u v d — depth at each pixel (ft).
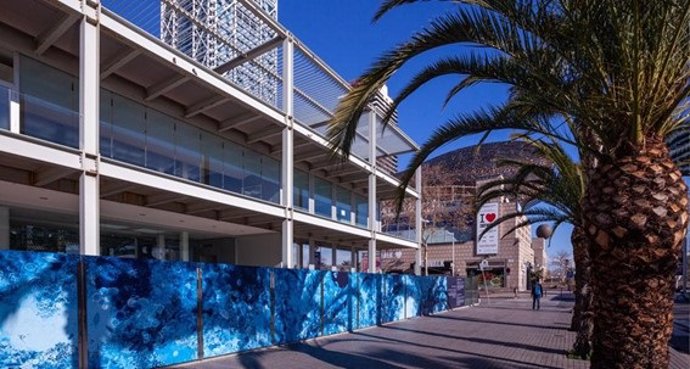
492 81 19.81
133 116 51.85
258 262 79.51
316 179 85.15
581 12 15.79
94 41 37.91
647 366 15.60
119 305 27.73
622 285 15.80
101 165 38.63
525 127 21.49
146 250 71.15
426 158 25.07
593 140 21.29
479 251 167.94
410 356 35.37
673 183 15.64
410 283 70.49
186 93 54.29
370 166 81.46
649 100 15.57
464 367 31.42
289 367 30.91
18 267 23.04
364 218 102.78
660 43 15.14
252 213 59.77
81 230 36.40
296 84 67.10
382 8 19.63
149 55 44.16
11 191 44.01
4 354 22.25
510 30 17.81
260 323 38.52
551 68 17.95
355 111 22.13
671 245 15.35
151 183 43.93
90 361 25.98
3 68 42.60
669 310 15.79
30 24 41.09
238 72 67.26
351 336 47.34
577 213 35.12
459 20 18.34
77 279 25.72
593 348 16.97
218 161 61.52
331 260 97.71
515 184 41.96
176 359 31.04
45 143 34.42
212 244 84.43
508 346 40.63
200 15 60.80
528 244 209.87
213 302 34.24
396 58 20.18
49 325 24.17
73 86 46.65
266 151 71.05
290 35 58.85
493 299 128.57
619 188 15.81
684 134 20.65
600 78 16.65
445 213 172.35
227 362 32.40
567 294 153.89
